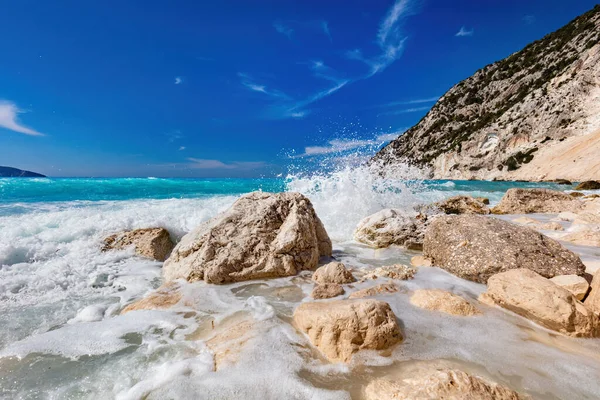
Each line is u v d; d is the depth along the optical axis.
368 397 1.96
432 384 1.90
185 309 3.29
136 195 14.35
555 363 2.30
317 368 2.27
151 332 2.82
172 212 8.07
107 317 3.22
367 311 2.54
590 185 19.92
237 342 2.57
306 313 2.74
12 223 6.09
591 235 5.54
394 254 5.63
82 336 2.74
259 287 3.91
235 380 2.12
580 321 2.63
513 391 1.93
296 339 2.63
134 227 6.14
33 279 4.00
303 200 5.29
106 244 5.41
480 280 4.01
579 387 2.05
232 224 4.68
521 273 3.21
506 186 24.95
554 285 2.93
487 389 1.89
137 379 2.18
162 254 5.41
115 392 2.06
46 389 2.08
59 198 12.19
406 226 6.21
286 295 3.66
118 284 4.18
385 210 6.64
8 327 2.94
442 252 4.56
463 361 2.33
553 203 10.14
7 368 2.30
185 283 4.04
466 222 4.73
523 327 2.80
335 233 7.28
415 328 2.76
